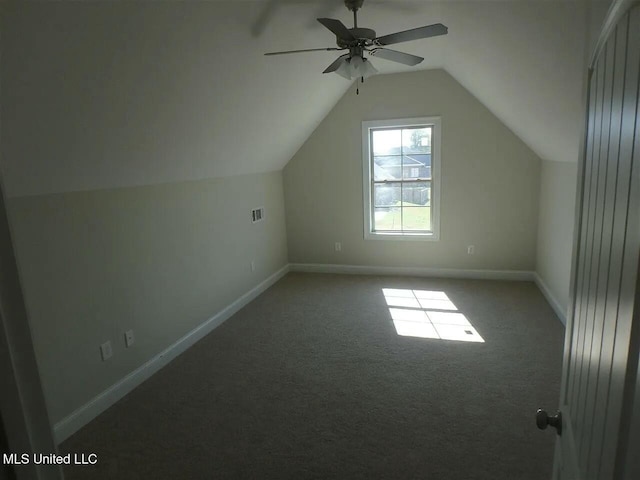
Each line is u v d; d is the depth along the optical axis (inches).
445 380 114.7
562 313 150.6
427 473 81.6
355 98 200.8
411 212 209.0
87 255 103.3
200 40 89.0
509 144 187.3
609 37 28.1
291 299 186.1
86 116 82.4
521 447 87.6
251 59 109.4
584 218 36.1
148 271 124.6
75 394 100.6
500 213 195.0
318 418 100.3
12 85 65.2
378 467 83.7
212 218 156.8
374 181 210.5
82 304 102.3
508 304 169.5
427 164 201.5
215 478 82.5
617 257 24.4
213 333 152.8
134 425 100.6
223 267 165.2
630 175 22.2
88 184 101.3
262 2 90.2
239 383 117.7
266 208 202.2
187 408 106.7
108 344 110.3
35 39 62.1
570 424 38.4
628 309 21.8
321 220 220.5
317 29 114.8
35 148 79.2
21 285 22.3
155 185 126.6
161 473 84.3
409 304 174.1
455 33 122.0
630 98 22.5
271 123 157.9
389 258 215.0
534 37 84.5
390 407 103.4
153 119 99.7
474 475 80.6
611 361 24.8
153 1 71.9
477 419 97.3
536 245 193.0
